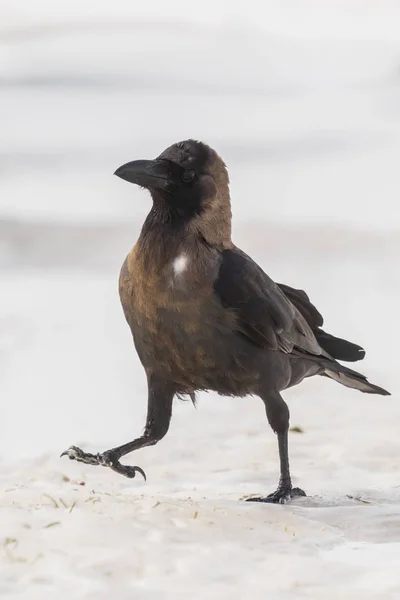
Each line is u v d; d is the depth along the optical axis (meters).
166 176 9.25
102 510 8.11
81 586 6.63
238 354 9.30
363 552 7.67
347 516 8.78
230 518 8.15
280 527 8.14
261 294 9.31
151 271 9.16
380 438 12.64
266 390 9.52
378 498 9.88
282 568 7.16
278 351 9.53
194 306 9.10
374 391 10.55
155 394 9.63
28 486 9.98
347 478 11.02
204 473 11.32
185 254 9.16
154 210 9.40
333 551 7.69
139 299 9.25
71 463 11.72
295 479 11.00
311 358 9.98
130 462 11.87
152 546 7.40
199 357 9.26
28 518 7.77
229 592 6.64
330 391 15.48
